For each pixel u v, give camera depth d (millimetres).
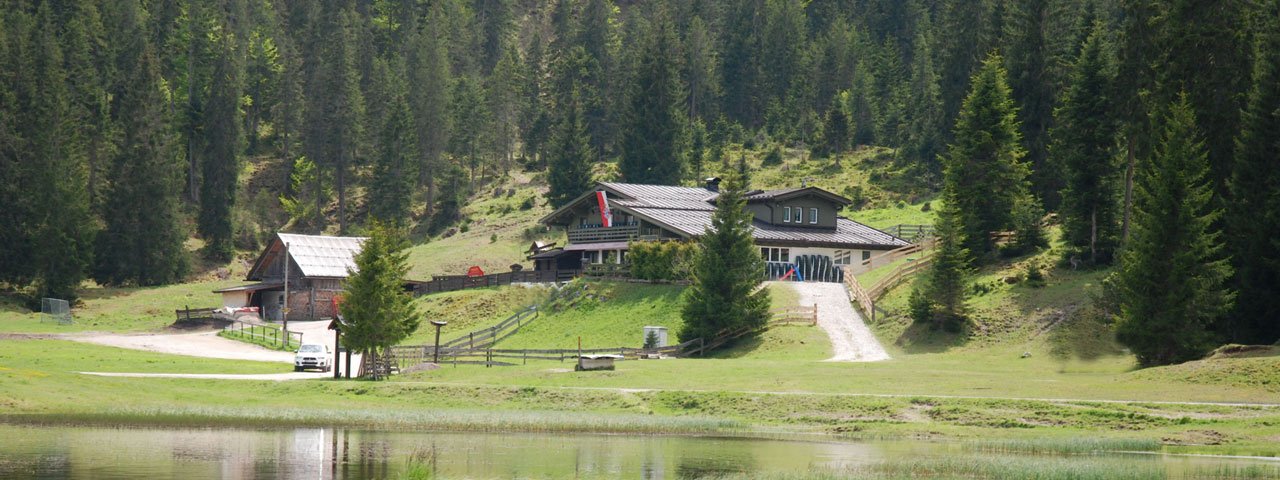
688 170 152375
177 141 153125
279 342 89000
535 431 45062
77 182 124875
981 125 84500
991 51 105250
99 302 119062
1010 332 67250
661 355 71438
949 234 69500
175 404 50844
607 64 199375
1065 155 80375
